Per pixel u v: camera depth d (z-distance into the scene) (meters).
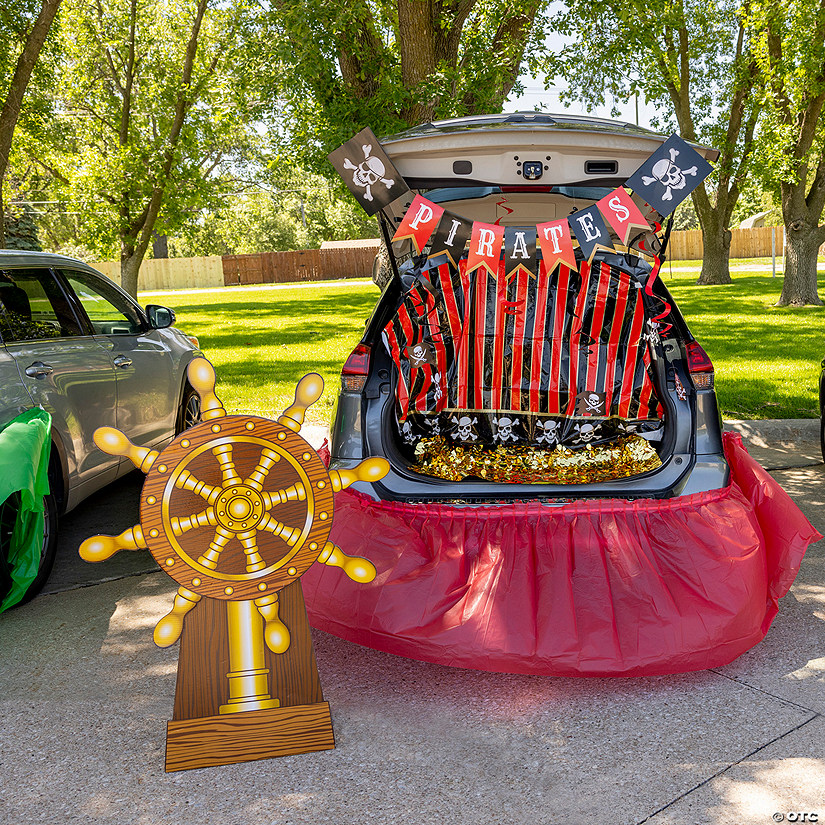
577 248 3.60
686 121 21.06
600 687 3.17
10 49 12.79
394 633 3.08
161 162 18.89
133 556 4.83
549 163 3.59
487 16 9.87
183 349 6.50
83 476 4.70
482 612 3.04
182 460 2.66
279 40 8.19
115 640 3.69
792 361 10.27
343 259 47.22
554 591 3.07
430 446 3.71
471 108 8.84
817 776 2.56
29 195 34.09
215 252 63.19
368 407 3.56
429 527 3.28
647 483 3.42
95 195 19.20
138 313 5.88
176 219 19.52
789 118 16.75
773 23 15.80
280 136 10.01
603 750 2.74
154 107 19.34
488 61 9.07
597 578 3.12
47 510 4.16
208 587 2.70
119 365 5.18
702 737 2.79
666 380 3.54
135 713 3.06
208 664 2.74
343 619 3.20
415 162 3.61
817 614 3.76
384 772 2.65
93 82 21.00
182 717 2.72
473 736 2.85
